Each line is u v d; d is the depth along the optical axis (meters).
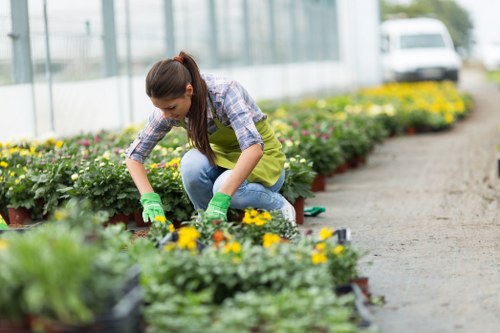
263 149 5.33
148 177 6.44
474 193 8.60
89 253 3.03
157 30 13.68
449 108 17.00
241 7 18.88
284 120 12.19
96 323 3.03
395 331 3.92
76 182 6.48
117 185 6.48
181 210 6.52
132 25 12.77
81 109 10.82
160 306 3.42
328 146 9.01
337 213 7.49
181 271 3.76
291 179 6.69
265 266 3.75
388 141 14.86
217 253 4.04
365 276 4.56
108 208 6.54
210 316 3.57
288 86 23.17
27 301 2.94
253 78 19.55
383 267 5.23
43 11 9.91
